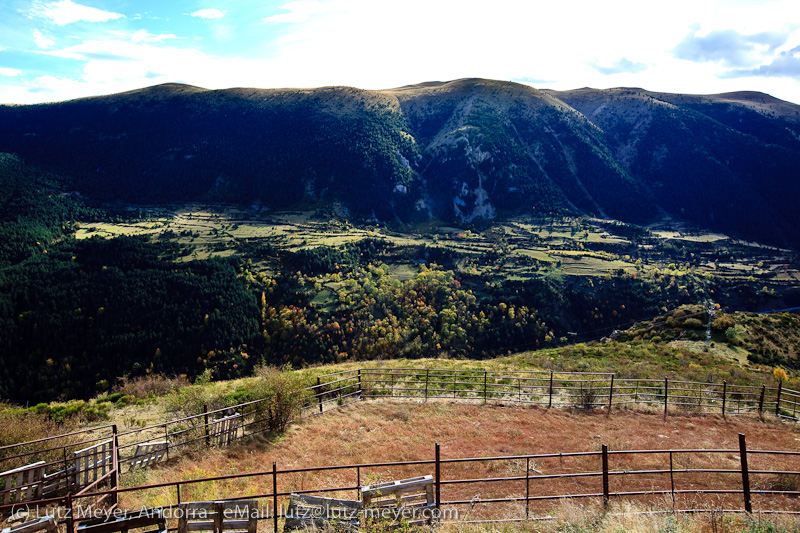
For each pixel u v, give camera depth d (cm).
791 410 2256
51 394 8038
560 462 1527
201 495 1263
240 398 2156
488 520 1038
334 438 1775
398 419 1984
